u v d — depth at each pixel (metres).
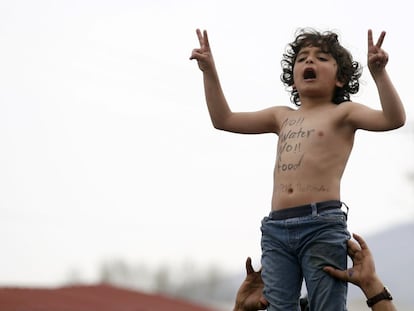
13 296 10.55
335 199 6.60
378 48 6.41
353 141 6.84
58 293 11.44
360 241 6.60
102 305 11.19
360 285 6.56
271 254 6.65
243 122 7.17
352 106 6.73
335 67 6.90
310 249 6.50
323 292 6.46
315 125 6.77
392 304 6.59
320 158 6.65
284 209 6.64
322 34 6.99
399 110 6.44
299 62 6.96
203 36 7.19
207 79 7.17
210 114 7.20
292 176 6.67
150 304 12.20
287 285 6.56
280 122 7.03
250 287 7.11
